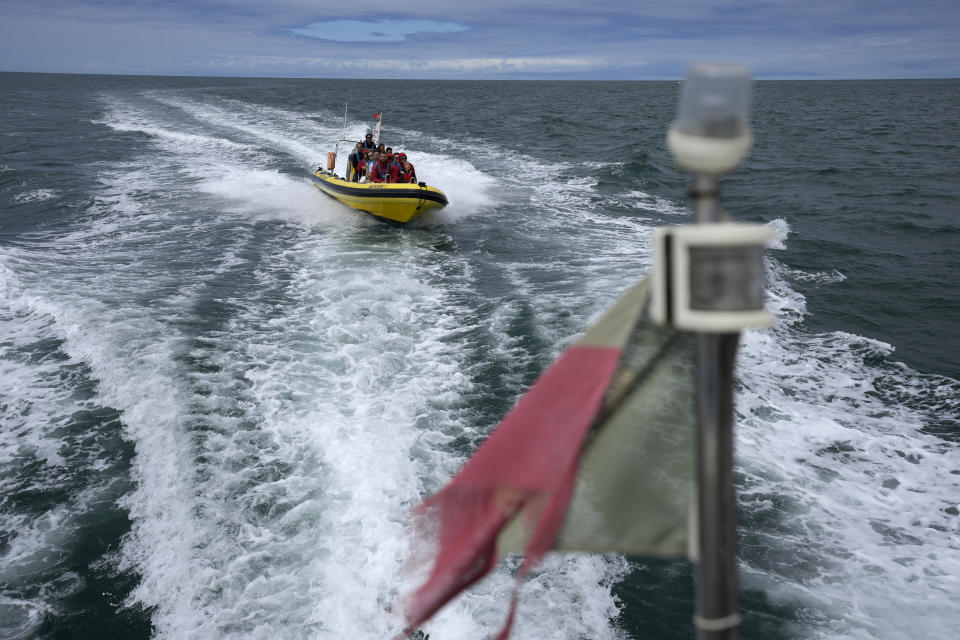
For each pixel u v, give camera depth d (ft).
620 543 5.65
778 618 15.16
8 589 15.87
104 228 46.62
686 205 56.39
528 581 15.67
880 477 19.85
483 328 28.86
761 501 18.67
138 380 24.09
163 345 26.76
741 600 15.60
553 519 5.13
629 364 5.56
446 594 5.34
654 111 176.04
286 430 21.04
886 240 46.06
